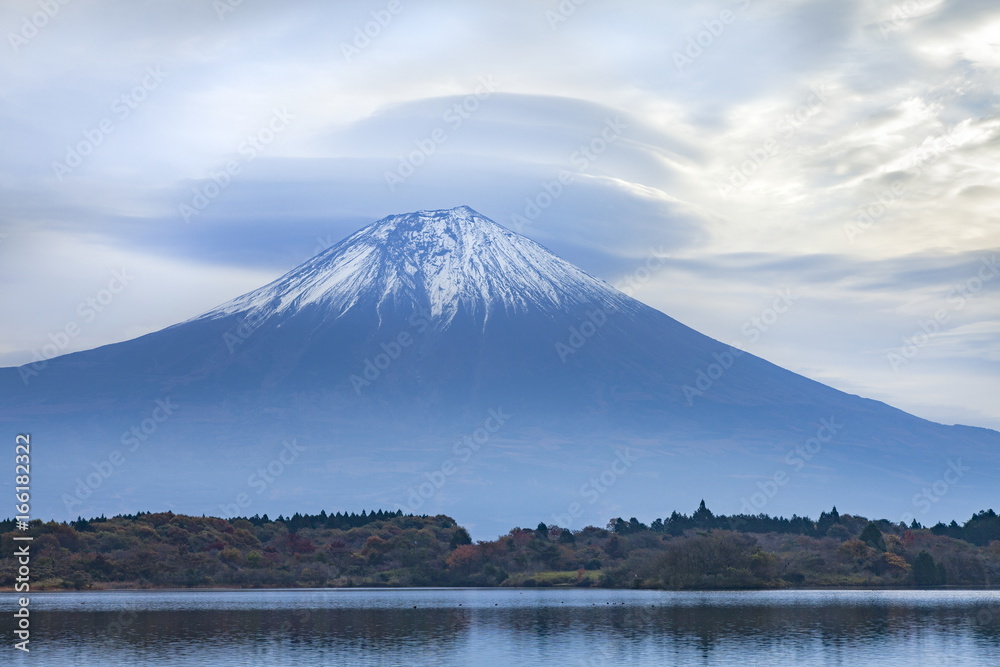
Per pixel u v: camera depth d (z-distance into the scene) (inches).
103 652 3786.9
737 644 3922.2
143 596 6904.5
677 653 3713.1
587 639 4089.6
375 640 4082.2
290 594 7194.9
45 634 4303.6
